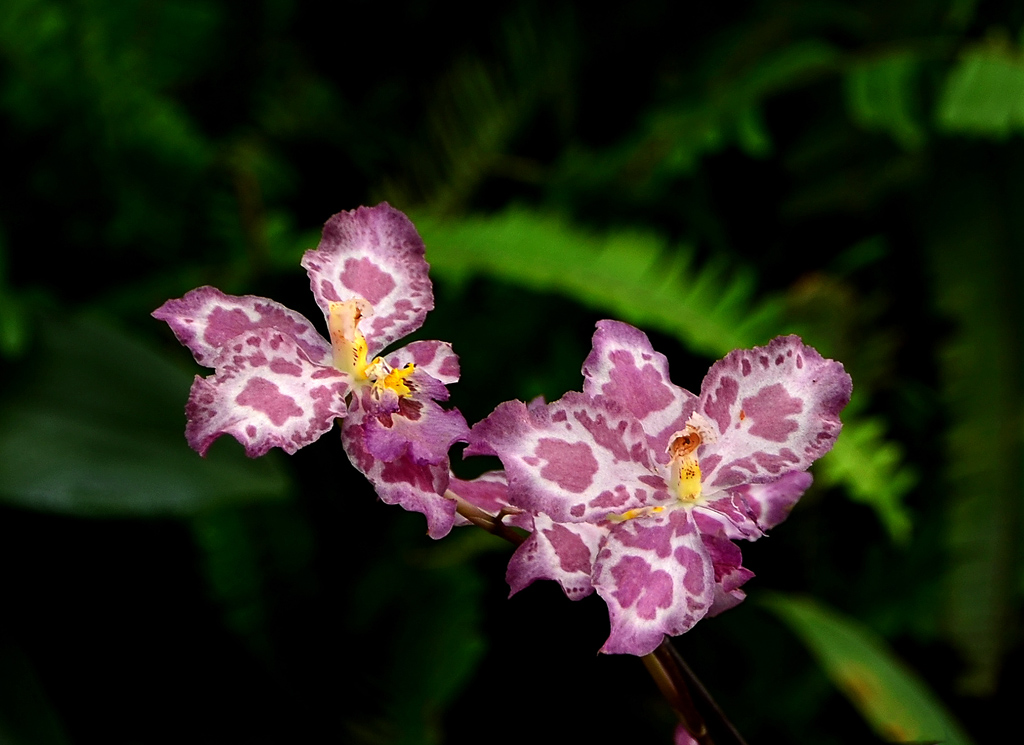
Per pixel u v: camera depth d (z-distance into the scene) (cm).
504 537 58
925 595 110
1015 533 105
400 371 57
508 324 108
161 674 92
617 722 106
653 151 110
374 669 96
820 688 107
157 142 105
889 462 99
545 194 119
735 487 58
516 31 117
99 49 101
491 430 57
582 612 106
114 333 81
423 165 119
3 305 79
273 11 107
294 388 57
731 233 125
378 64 127
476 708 108
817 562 114
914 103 109
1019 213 109
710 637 112
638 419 58
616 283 99
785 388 58
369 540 101
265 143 116
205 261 112
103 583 93
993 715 117
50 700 88
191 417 56
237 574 95
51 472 77
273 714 93
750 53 116
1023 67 103
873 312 110
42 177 105
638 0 121
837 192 118
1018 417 107
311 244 105
